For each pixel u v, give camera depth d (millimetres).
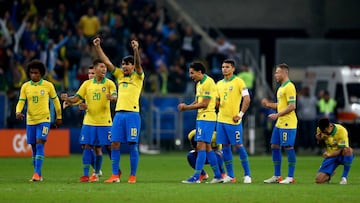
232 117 60469
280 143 60750
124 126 59000
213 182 60438
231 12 138250
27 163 85125
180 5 137125
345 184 58562
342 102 117875
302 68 138375
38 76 61281
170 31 122562
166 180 63250
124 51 114625
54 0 117812
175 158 96250
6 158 94688
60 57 107562
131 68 58938
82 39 110625
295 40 138375
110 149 62062
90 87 61062
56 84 104000
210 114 59469
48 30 109375
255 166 82500
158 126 111188
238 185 56594
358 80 118438
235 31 138625
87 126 60969
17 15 112812
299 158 99312
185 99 112312
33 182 59312
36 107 61188
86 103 61281
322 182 59844
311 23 140625
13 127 100812
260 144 117688
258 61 137875
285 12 139875
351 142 117812
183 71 117500
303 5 140250
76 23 117000
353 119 117125
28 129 61531
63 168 78062
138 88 59219
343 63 139875
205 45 126812
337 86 118562
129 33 117500
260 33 139500
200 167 59562
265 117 110312
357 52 140500
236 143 60375
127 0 121312
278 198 47531
